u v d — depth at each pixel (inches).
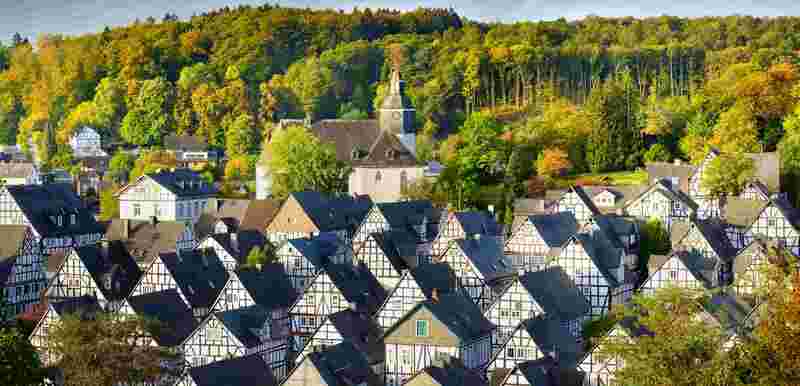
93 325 4453.7
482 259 6087.6
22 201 7066.9
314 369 4370.1
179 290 5792.3
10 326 5457.7
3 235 6446.9
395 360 5036.9
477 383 4439.0
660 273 6072.8
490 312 5482.3
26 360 4239.7
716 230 6471.5
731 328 4719.5
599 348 4547.2
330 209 7623.0
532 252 6446.9
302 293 5762.8
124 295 6072.8
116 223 7332.7
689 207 7042.3
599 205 7445.9
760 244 6092.5
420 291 5531.5
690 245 6264.8
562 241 6525.6
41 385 4424.2
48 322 5246.1
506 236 7194.9
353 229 7652.6
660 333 3754.9
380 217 7126.0
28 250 6456.7
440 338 4975.4
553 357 4771.2
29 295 6471.5
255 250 6471.5
